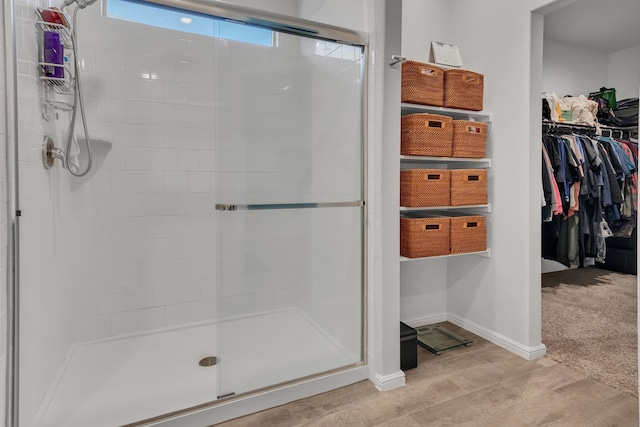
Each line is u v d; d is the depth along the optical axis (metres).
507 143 2.35
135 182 2.46
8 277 1.24
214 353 2.28
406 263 2.73
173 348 2.34
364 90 1.99
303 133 1.99
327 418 1.71
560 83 4.36
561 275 4.23
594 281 3.97
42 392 1.67
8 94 1.22
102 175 2.37
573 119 3.78
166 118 2.51
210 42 2.60
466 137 2.35
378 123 1.91
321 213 2.03
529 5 2.17
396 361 1.98
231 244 1.87
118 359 2.19
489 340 2.52
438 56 2.40
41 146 1.63
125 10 2.36
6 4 1.21
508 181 2.36
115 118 2.37
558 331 2.66
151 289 2.54
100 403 1.75
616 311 3.06
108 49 2.33
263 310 1.92
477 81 2.39
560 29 3.95
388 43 1.87
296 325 1.99
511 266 2.36
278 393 1.82
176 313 2.62
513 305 2.35
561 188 3.16
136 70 2.41
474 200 2.40
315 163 2.00
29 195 1.48
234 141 1.88
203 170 2.64
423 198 2.24
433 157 2.26
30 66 1.47
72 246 2.24
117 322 2.46
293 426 1.66
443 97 2.33
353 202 2.03
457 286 2.79
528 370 2.12
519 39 2.25
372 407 1.79
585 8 3.43
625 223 3.80
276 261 1.96
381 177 1.91
